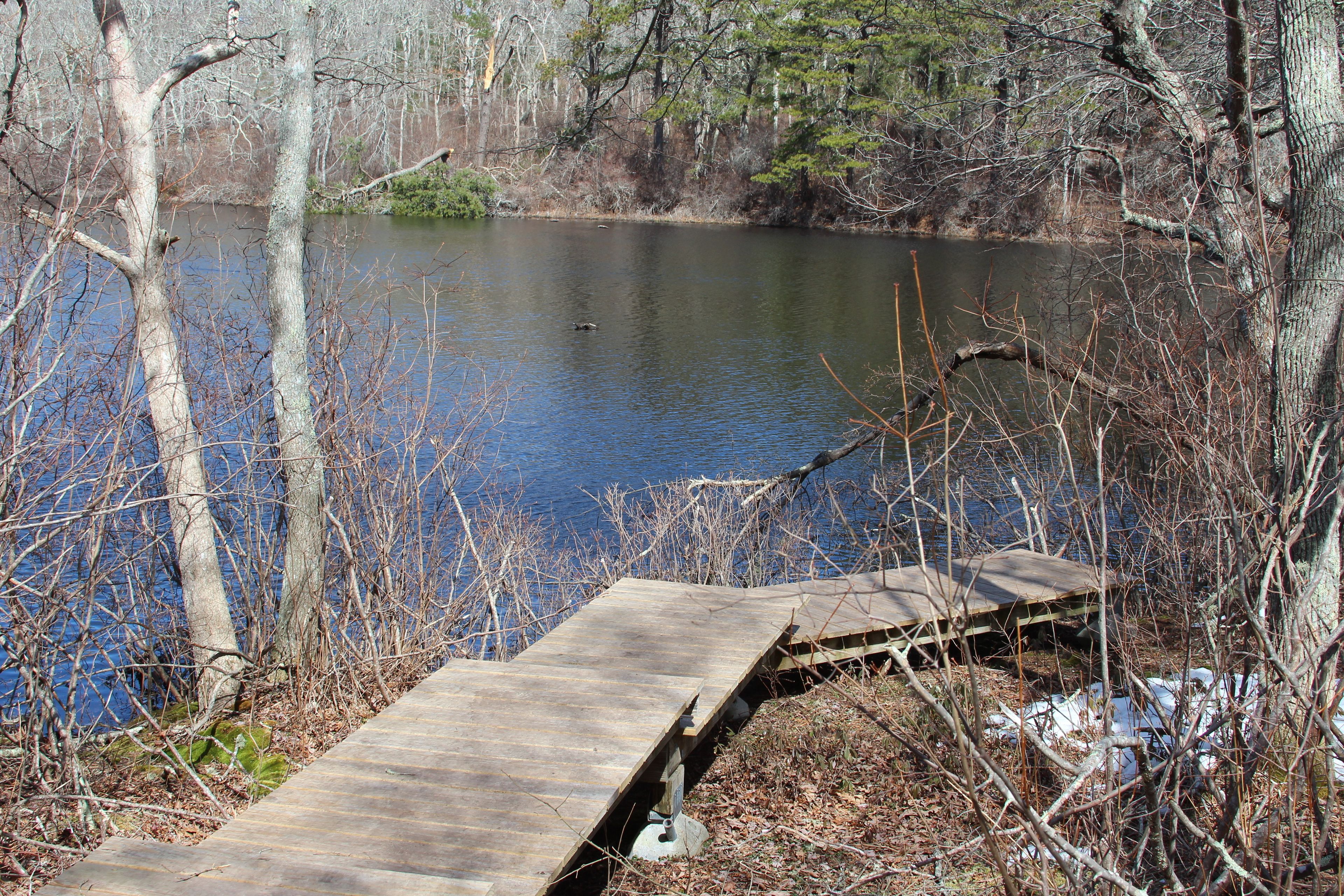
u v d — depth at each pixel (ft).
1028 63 31.48
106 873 9.57
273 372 20.53
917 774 15.43
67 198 16.56
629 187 157.69
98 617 21.66
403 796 11.35
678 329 77.82
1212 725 9.74
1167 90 22.00
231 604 24.85
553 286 96.17
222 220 65.41
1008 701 17.98
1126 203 23.43
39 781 15.58
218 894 9.20
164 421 20.21
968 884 12.83
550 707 13.65
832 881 13.25
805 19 96.68
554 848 10.31
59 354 16.14
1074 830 10.09
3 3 17.65
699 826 14.67
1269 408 15.35
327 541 22.24
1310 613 11.78
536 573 27.99
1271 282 11.23
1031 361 25.43
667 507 29.89
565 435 48.78
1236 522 10.00
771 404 56.13
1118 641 12.63
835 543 30.63
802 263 116.67
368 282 28.45
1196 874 9.91
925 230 140.05
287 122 20.66
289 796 11.35
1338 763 13.02
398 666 21.86
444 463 26.02
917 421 45.01
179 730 18.97
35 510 16.47
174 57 25.73
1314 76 16.31
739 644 17.01
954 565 23.76
